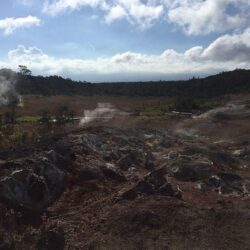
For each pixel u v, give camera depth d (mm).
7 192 23625
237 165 40219
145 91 173500
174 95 157625
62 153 32594
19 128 60406
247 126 69500
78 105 122375
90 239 20594
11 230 20578
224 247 20094
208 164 35000
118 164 34469
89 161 31922
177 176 33188
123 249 19609
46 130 61625
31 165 27188
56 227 21359
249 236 21375
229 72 172250
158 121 80938
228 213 23984
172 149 44344
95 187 27609
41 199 24953
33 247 19250
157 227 21922
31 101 123125
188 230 21703
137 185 26797
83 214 23766
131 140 44625
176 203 24672
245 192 30672
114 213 23281
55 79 182250
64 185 27297
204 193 29438
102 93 170875
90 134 40969
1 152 32438
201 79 176875
